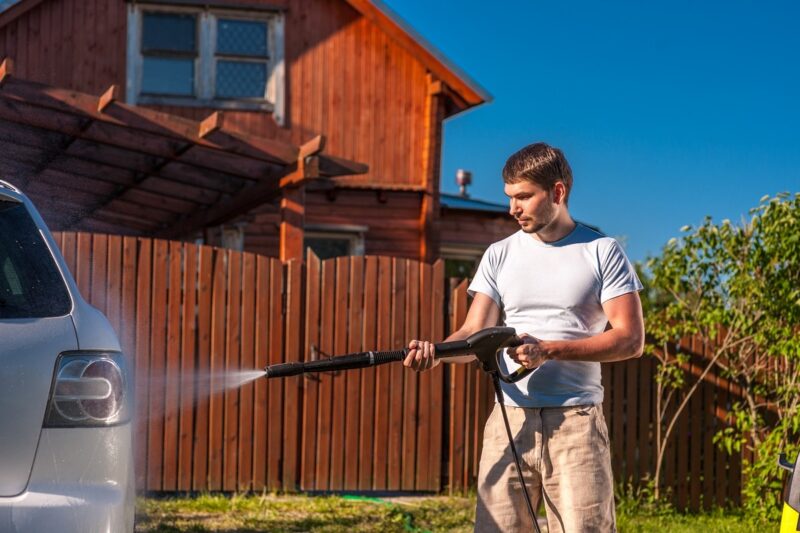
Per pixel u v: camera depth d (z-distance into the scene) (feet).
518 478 12.42
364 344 26.09
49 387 10.16
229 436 25.14
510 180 12.23
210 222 40.86
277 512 23.25
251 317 25.46
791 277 24.77
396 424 26.08
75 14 47.06
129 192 39.75
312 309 25.84
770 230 24.43
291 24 49.11
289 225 31.09
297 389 25.67
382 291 26.22
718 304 25.57
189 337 25.03
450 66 48.80
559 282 12.25
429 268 26.45
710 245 25.39
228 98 48.49
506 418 12.01
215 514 22.75
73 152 32.04
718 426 26.23
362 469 25.90
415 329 26.32
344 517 22.94
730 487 26.22
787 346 24.20
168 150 30.40
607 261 12.21
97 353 10.58
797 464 13.83
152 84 48.01
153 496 24.56
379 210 49.75
